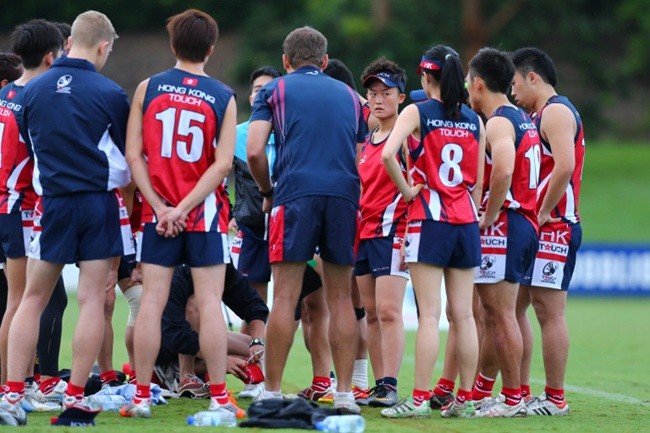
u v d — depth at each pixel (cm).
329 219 2292
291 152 2303
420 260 2262
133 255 2566
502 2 14288
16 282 2309
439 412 2427
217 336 2150
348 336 2323
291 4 14712
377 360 2630
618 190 12462
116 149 2192
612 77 15612
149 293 2170
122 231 2230
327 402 2616
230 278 2709
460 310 2298
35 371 2614
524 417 2358
